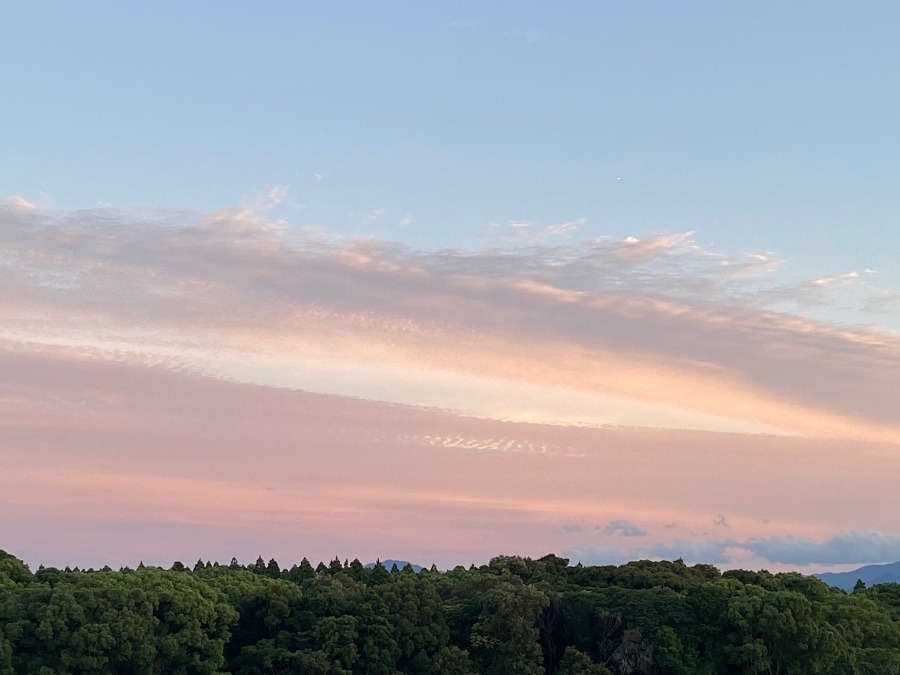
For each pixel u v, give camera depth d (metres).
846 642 98.50
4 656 80.25
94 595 86.50
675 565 119.44
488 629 98.19
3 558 98.44
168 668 88.38
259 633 98.06
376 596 98.50
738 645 96.38
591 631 101.38
